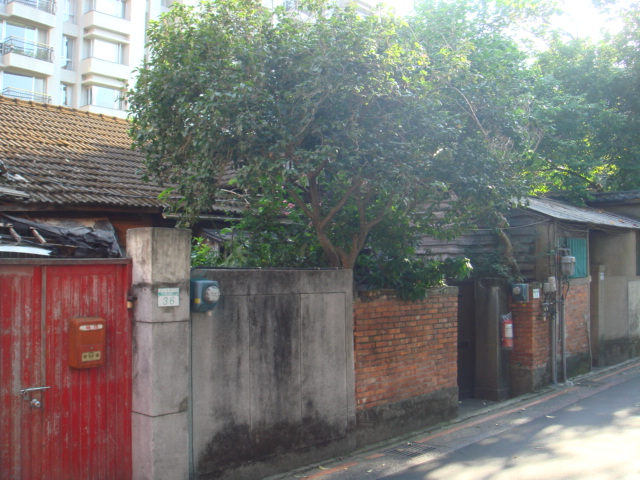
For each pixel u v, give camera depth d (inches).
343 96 261.3
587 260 512.1
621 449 275.4
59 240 273.6
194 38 284.4
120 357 217.8
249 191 286.7
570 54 666.2
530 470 248.2
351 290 291.1
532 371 429.1
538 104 434.9
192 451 224.7
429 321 339.3
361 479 244.4
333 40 263.0
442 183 272.7
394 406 313.6
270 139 256.5
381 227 329.1
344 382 285.0
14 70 1125.1
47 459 197.5
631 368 525.0
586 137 647.1
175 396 218.1
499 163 313.0
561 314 461.1
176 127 289.6
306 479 246.1
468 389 426.3
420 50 303.1
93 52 1213.1
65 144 426.3
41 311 198.8
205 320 231.8
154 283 213.8
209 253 340.5
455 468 255.6
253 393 246.2
